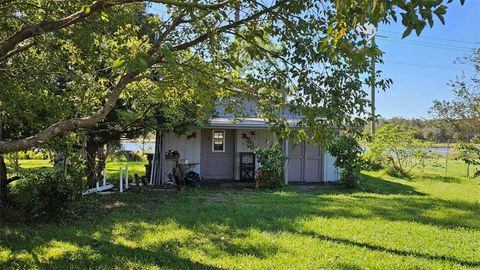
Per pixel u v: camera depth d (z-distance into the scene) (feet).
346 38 7.45
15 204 25.20
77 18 11.61
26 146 12.38
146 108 30.25
